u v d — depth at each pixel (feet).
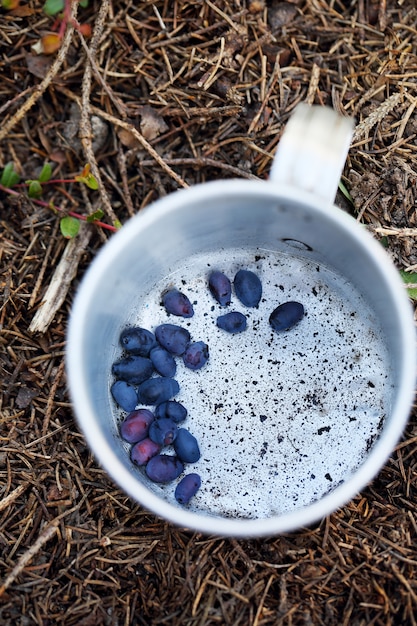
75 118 1.21
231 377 1.07
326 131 0.94
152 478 1.02
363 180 1.15
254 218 1.00
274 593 1.07
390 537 1.07
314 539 1.08
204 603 1.06
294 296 1.09
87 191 1.21
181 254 1.07
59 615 1.06
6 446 1.11
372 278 0.98
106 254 0.93
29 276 1.17
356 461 1.04
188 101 1.19
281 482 1.04
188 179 1.20
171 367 1.05
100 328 0.99
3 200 1.20
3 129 1.16
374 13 1.20
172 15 1.19
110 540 1.08
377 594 1.06
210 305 1.09
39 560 1.08
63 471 1.11
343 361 1.07
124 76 1.19
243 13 1.18
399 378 0.95
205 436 1.06
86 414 0.92
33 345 1.16
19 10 1.18
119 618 1.07
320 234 0.99
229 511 1.04
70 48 1.20
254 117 1.18
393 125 1.17
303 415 1.06
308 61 1.20
